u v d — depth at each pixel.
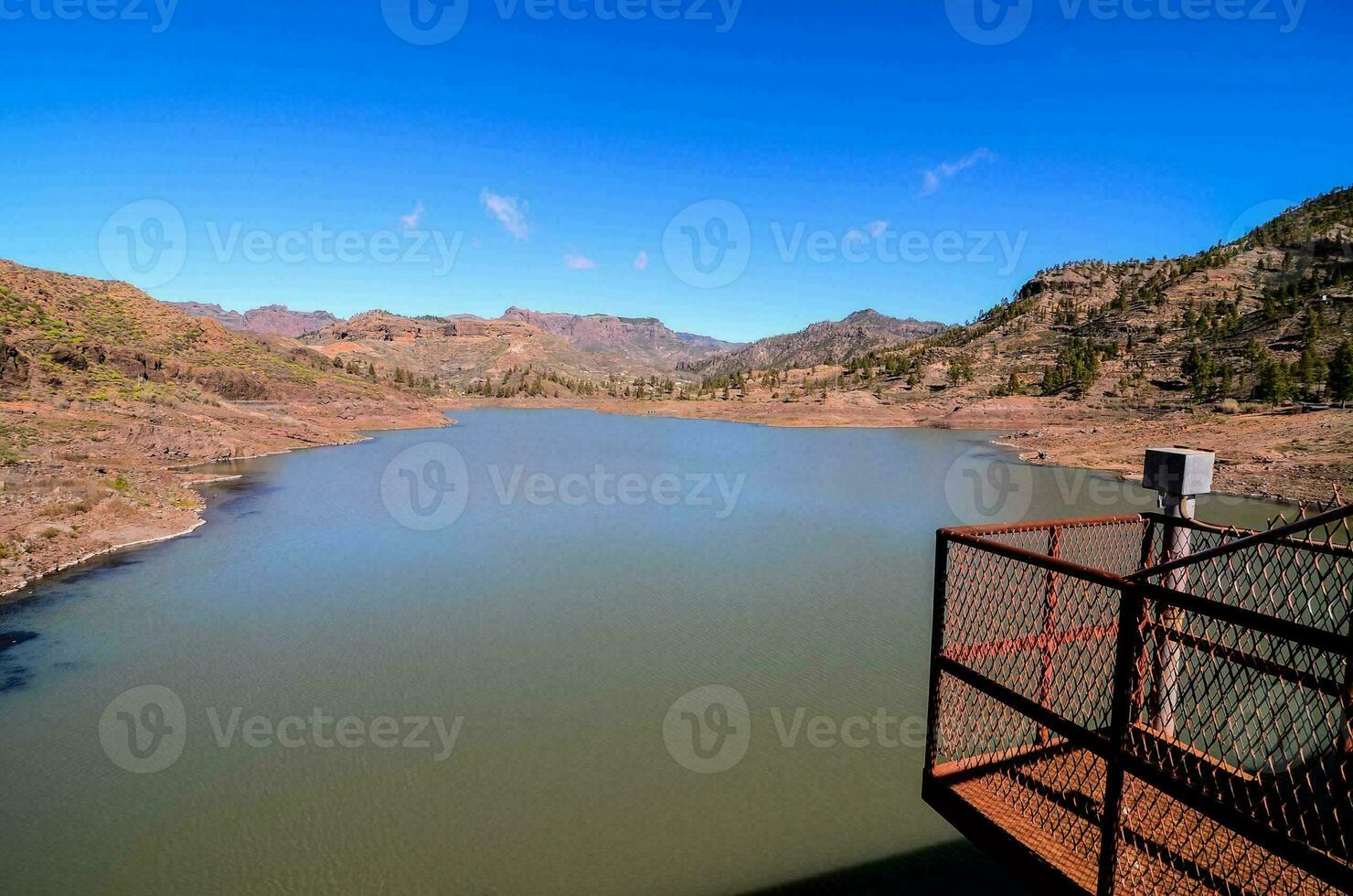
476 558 29.22
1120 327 168.50
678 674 17.61
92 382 67.62
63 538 29.41
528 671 17.84
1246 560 5.82
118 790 12.78
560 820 11.94
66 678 17.59
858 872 10.70
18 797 12.57
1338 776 4.84
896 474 57.00
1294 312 129.62
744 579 25.88
